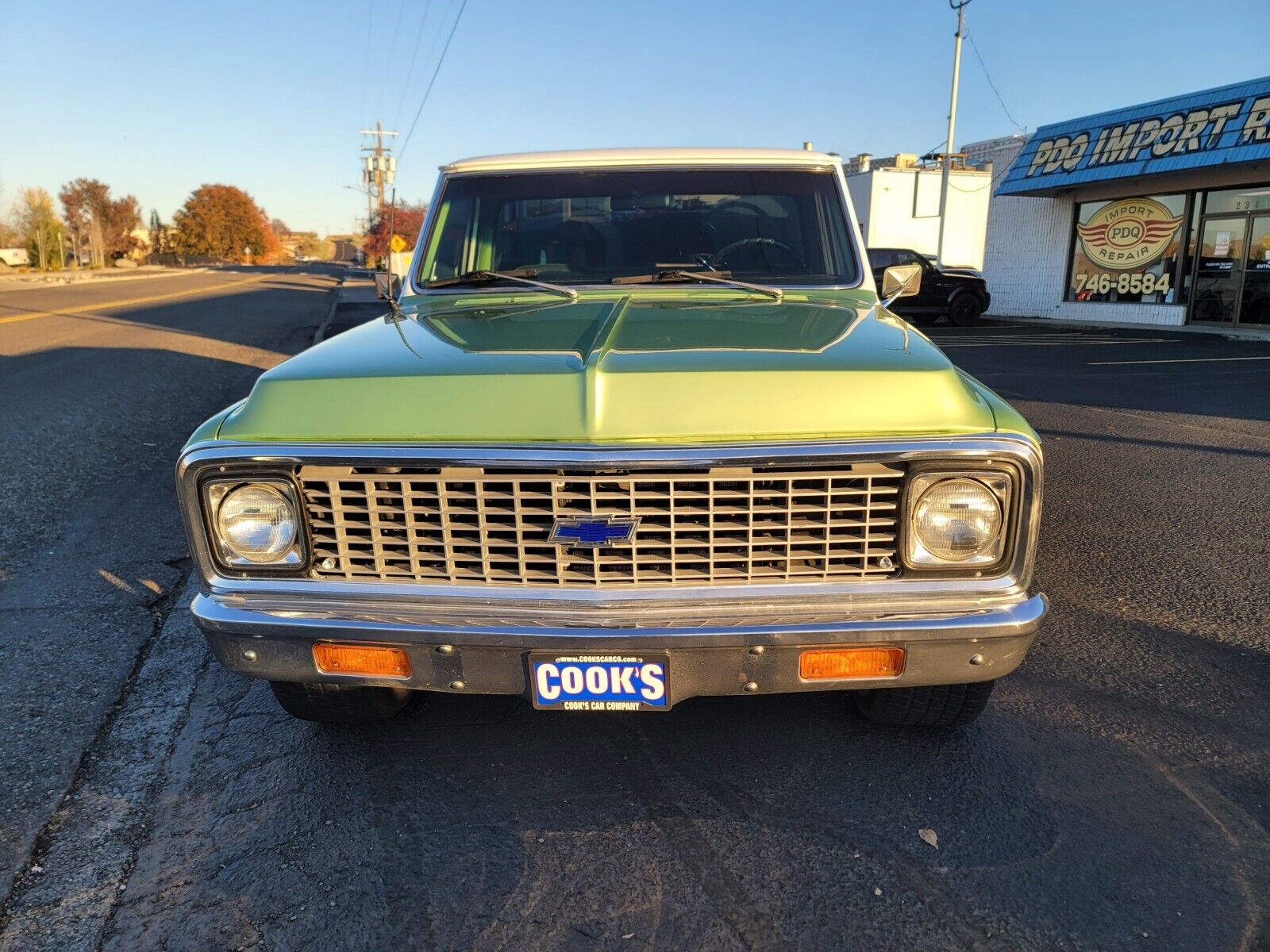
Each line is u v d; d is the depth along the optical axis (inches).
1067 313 741.9
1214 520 187.6
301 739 109.7
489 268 138.6
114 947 77.4
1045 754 103.7
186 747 108.3
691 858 87.7
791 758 103.8
